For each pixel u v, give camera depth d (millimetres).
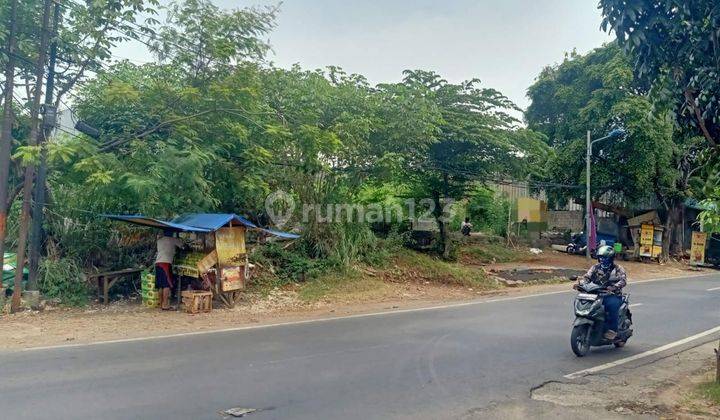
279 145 15172
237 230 12945
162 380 6574
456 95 22344
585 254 29641
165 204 12734
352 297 14820
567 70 29891
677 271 26141
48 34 11906
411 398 6133
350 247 17266
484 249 26375
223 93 13242
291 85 16844
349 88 18094
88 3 12547
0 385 6312
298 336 9516
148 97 13469
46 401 5758
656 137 24312
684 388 6926
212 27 13758
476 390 6531
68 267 12836
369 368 7352
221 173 14258
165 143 12734
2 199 11531
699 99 6016
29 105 13086
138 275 13664
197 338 9203
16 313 11195
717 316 12617
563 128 29172
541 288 18594
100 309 12031
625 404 6215
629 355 8742
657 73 6383
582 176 27391
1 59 11656
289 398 6000
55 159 11445
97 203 13188
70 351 8102
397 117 17984
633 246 30484
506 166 22656
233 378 6715
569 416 5762
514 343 9234
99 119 14102
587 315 8453
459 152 22031
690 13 5805
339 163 17719
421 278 18141
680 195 27875
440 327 10633
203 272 12102
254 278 14867
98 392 6082
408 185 22984
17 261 11445
